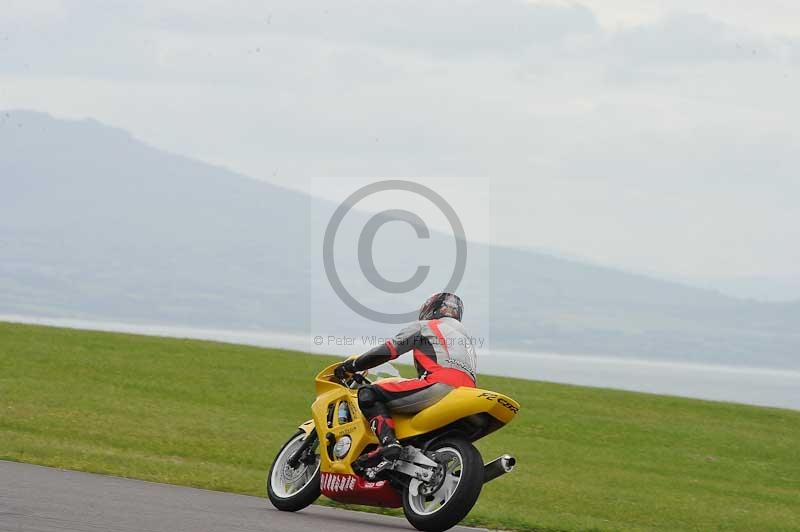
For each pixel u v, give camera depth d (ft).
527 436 288.30
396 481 117.08
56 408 239.30
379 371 125.70
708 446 298.97
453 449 114.42
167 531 93.56
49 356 332.19
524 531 131.13
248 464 192.85
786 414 364.38
